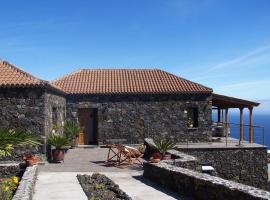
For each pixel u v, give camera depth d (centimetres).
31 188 1112
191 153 2428
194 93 2745
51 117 2150
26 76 2002
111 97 2728
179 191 1246
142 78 2967
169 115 2752
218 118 3475
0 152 1036
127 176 1578
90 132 2772
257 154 2492
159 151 1917
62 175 1565
